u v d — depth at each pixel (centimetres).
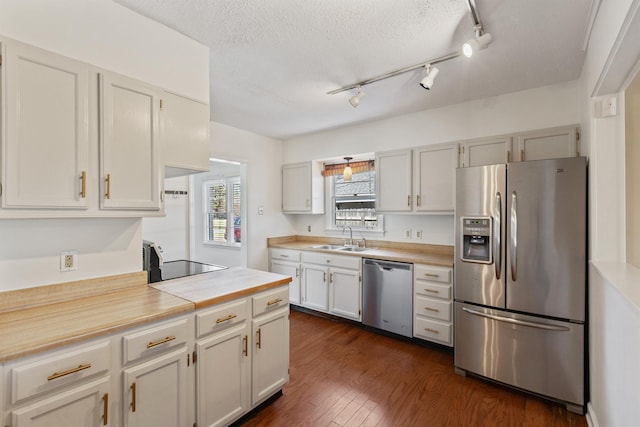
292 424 184
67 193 137
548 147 253
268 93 277
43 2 137
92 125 145
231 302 173
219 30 182
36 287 150
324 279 366
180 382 149
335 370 248
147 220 405
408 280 298
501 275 221
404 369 250
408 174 326
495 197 224
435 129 317
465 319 239
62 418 113
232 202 514
